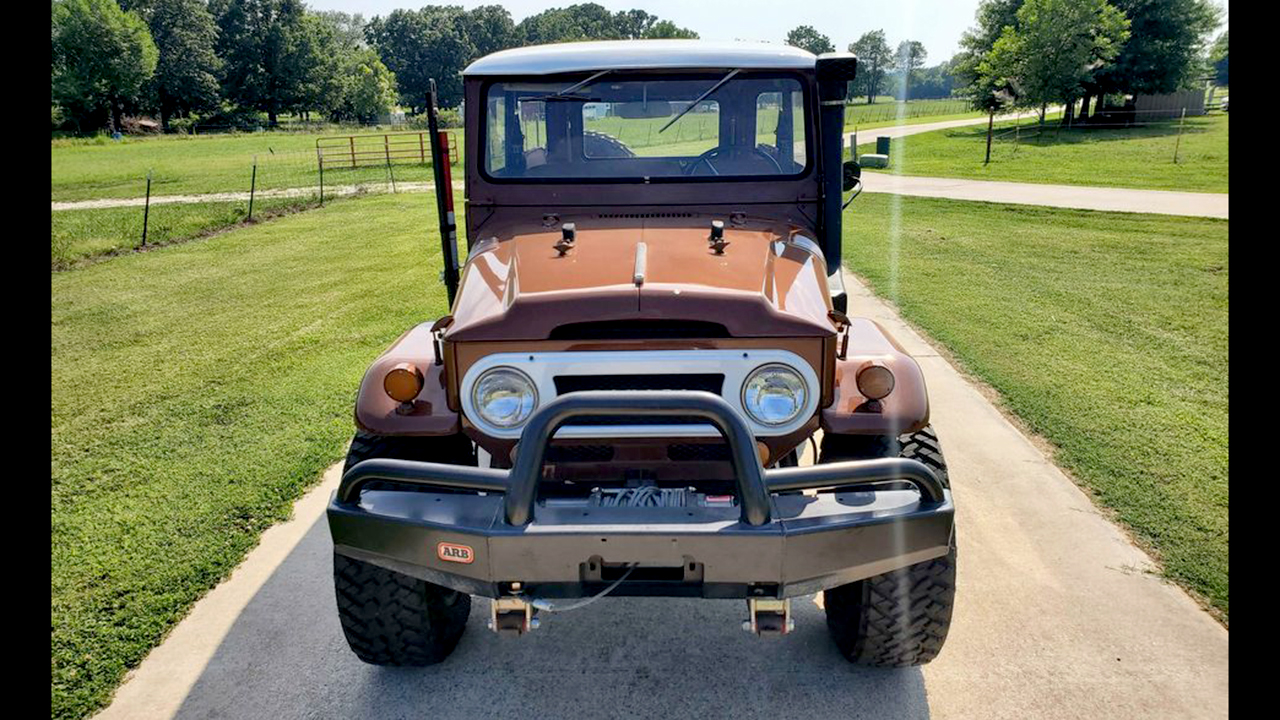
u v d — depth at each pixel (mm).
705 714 3236
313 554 4473
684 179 3936
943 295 10023
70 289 12008
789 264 3383
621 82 3883
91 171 38906
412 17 150750
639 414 2506
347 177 31891
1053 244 13672
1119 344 7867
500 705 3316
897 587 3082
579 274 3129
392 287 11547
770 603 2820
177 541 4598
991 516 4703
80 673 3506
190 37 97875
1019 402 6344
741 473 2508
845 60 3684
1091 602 3883
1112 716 3166
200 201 24625
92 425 6438
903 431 2990
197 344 8852
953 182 24719
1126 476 5098
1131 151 33656
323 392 7094
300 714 3283
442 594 3416
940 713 3211
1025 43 48031
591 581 2609
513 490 2547
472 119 3945
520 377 2930
